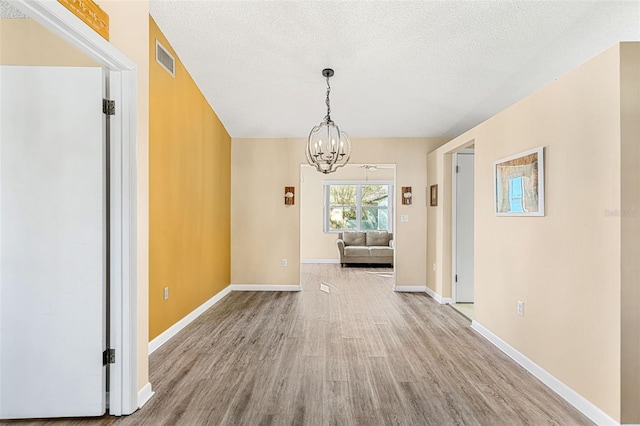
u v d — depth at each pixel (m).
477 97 4.28
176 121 3.44
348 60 3.56
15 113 1.91
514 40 3.17
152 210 2.97
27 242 1.93
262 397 2.24
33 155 1.92
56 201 1.93
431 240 5.34
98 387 1.98
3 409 1.95
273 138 5.65
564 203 2.29
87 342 1.97
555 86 2.38
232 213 5.65
